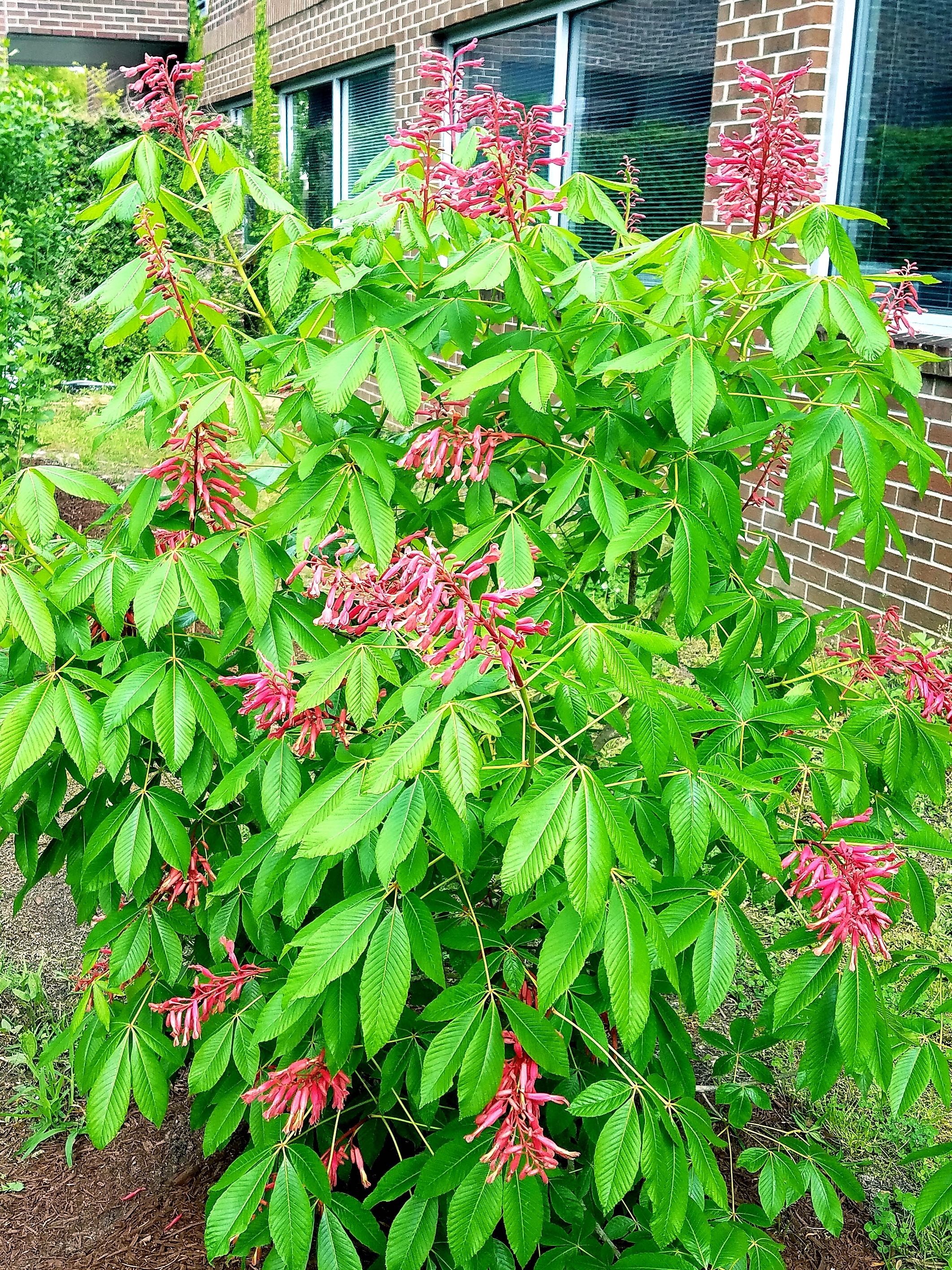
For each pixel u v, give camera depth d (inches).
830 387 77.0
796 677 84.7
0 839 87.6
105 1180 95.9
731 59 204.5
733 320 82.8
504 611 54.7
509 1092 61.3
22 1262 87.4
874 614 86.9
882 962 76.7
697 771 59.6
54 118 288.5
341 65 412.2
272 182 445.1
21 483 71.7
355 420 80.4
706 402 66.1
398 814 57.2
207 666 73.8
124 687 70.4
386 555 71.4
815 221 71.5
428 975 60.4
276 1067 76.1
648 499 73.1
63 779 83.0
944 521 178.9
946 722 78.7
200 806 85.6
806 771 70.0
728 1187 92.6
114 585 72.7
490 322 79.6
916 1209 74.3
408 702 60.8
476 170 79.8
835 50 188.9
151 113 79.0
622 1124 63.8
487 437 75.9
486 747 67.4
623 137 251.9
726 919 65.2
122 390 75.2
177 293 77.9
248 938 87.0
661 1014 74.1
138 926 80.5
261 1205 75.6
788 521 72.6
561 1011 69.7
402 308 75.9
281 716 65.5
